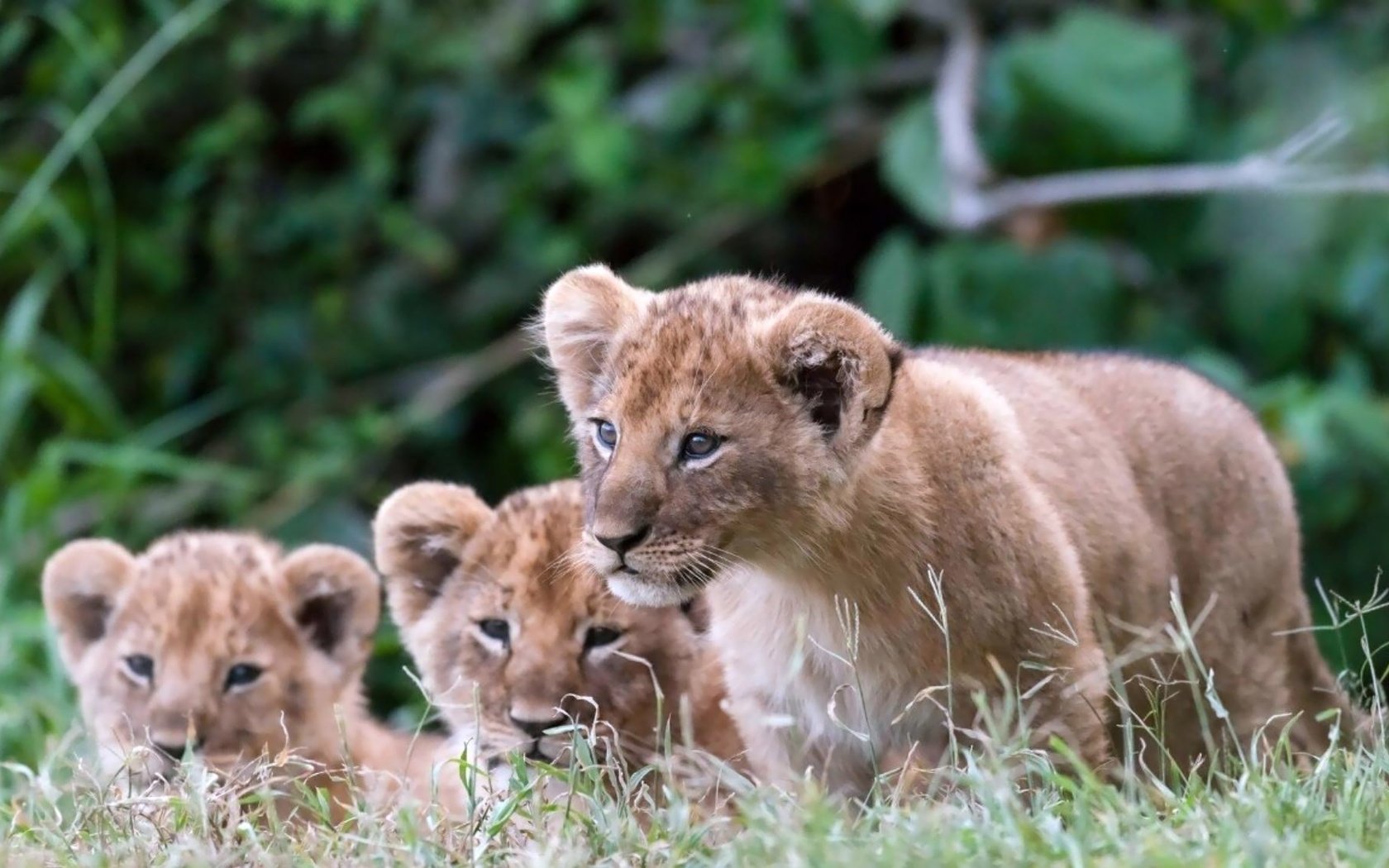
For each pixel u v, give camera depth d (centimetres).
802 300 839
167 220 1750
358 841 723
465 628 967
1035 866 650
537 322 984
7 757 1166
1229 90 1681
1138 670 928
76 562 1070
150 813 795
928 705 867
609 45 1748
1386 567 1462
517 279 1742
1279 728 981
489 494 1767
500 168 1770
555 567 947
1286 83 1622
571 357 901
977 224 1537
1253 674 988
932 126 1574
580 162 1670
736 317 859
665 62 1795
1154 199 1645
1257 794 696
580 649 941
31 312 1447
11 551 1373
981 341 1526
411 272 1766
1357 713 953
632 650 943
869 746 851
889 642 860
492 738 928
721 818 736
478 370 1702
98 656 1060
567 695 927
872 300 1545
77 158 1722
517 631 946
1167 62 1585
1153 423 975
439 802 807
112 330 1748
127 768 864
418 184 1786
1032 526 859
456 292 1770
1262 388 1561
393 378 1762
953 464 857
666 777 796
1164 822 704
